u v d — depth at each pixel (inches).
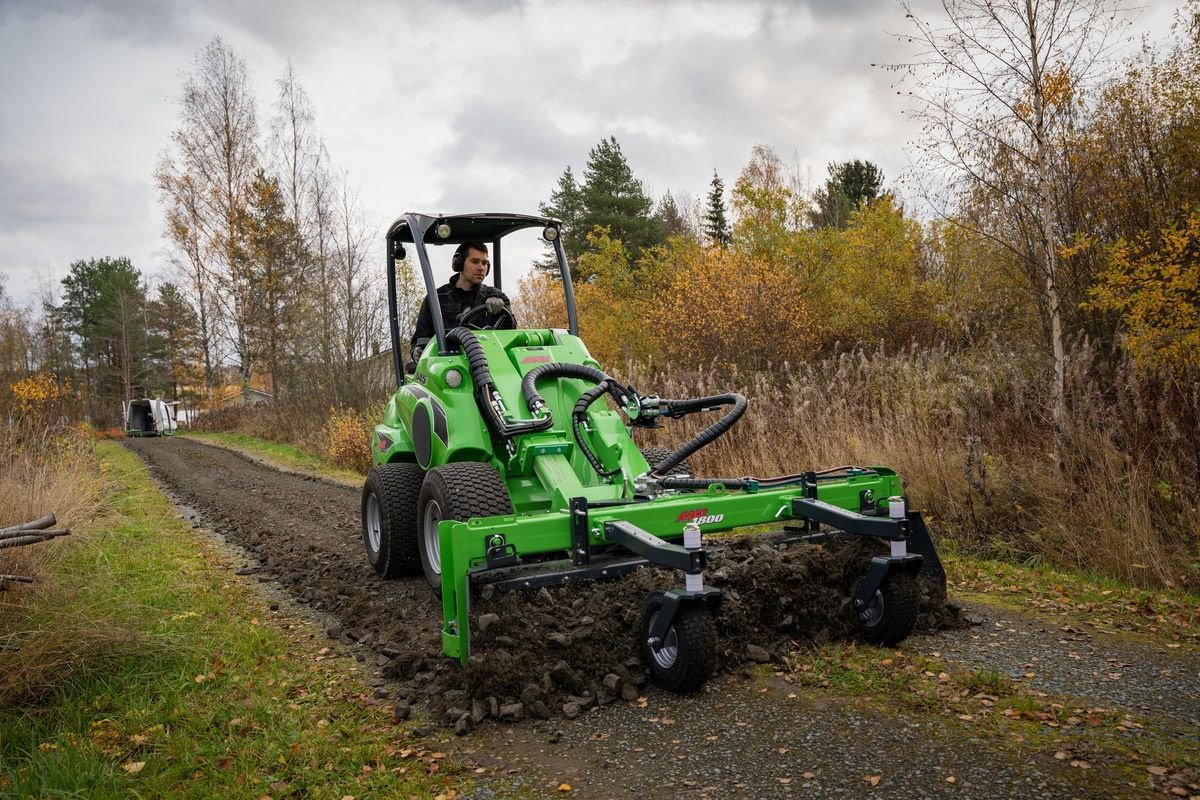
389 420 250.1
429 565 204.7
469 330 207.0
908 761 116.6
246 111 1215.6
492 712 137.3
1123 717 128.3
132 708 142.9
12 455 327.3
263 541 311.1
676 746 125.6
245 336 1221.1
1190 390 235.5
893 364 378.3
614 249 948.0
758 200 665.6
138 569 245.1
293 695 154.3
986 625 177.2
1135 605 188.1
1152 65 323.6
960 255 518.6
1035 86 264.5
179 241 1238.9
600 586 158.1
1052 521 233.9
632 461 188.9
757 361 510.9
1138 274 253.0
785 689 144.3
